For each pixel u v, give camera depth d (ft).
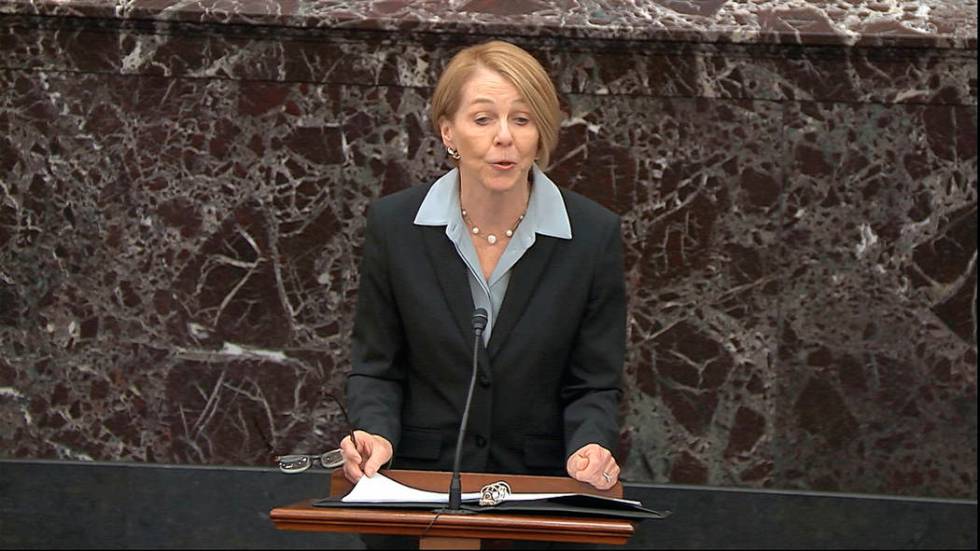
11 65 42.93
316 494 43.60
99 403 43.91
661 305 43.47
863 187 42.98
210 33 42.55
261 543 43.80
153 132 43.16
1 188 43.47
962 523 43.27
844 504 43.27
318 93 42.98
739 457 43.73
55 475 43.65
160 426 43.98
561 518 24.89
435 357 33.65
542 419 34.24
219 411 43.93
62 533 43.78
